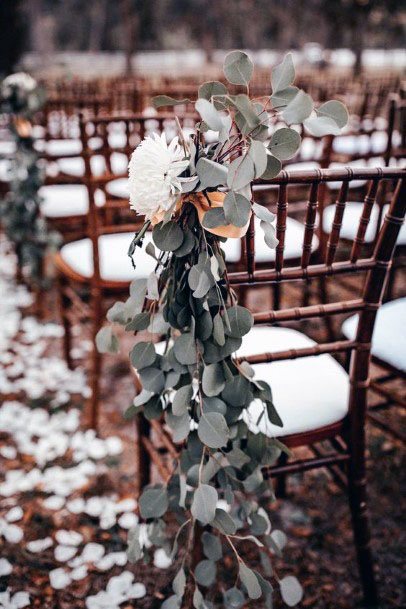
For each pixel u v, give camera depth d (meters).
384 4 16.84
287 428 1.29
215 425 1.08
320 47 21.02
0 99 2.62
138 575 1.58
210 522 1.10
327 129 0.93
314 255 2.10
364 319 1.26
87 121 1.77
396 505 1.82
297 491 1.90
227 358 1.15
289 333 1.59
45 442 2.08
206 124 0.99
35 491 1.87
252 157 0.91
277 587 1.56
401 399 1.62
